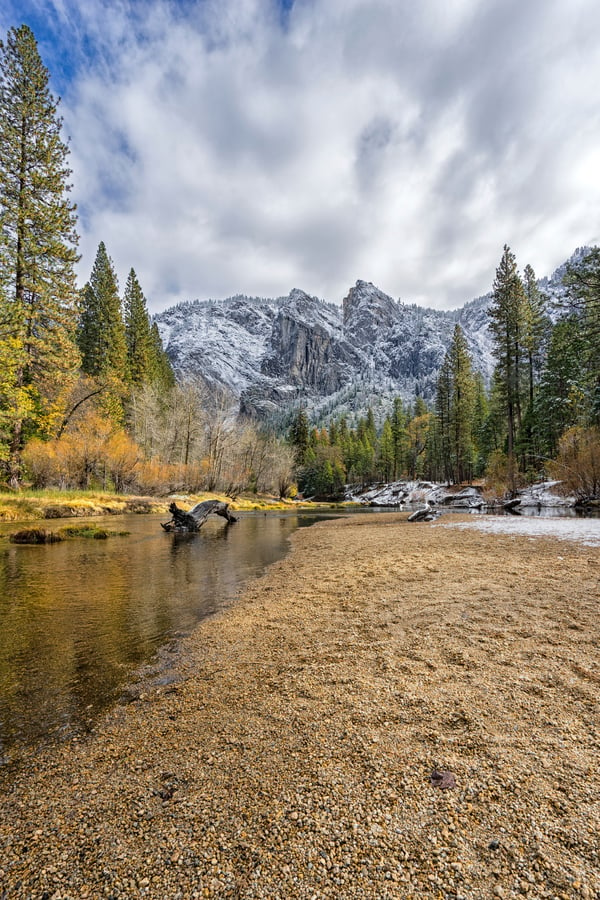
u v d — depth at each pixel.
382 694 2.92
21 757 2.40
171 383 54.19
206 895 1.47
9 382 17.50
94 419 26.72
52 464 22.53
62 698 3.11
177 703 2.98
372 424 97.62
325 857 1.60
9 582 6.94
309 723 2.60
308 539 13.55
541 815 1.75
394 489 64.94
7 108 19.30
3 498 16.62
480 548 9.38
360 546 11.09
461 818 1.76
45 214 19.61
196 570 8.09
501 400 34.25
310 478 72.62
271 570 8.13
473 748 2.24
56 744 2.52
